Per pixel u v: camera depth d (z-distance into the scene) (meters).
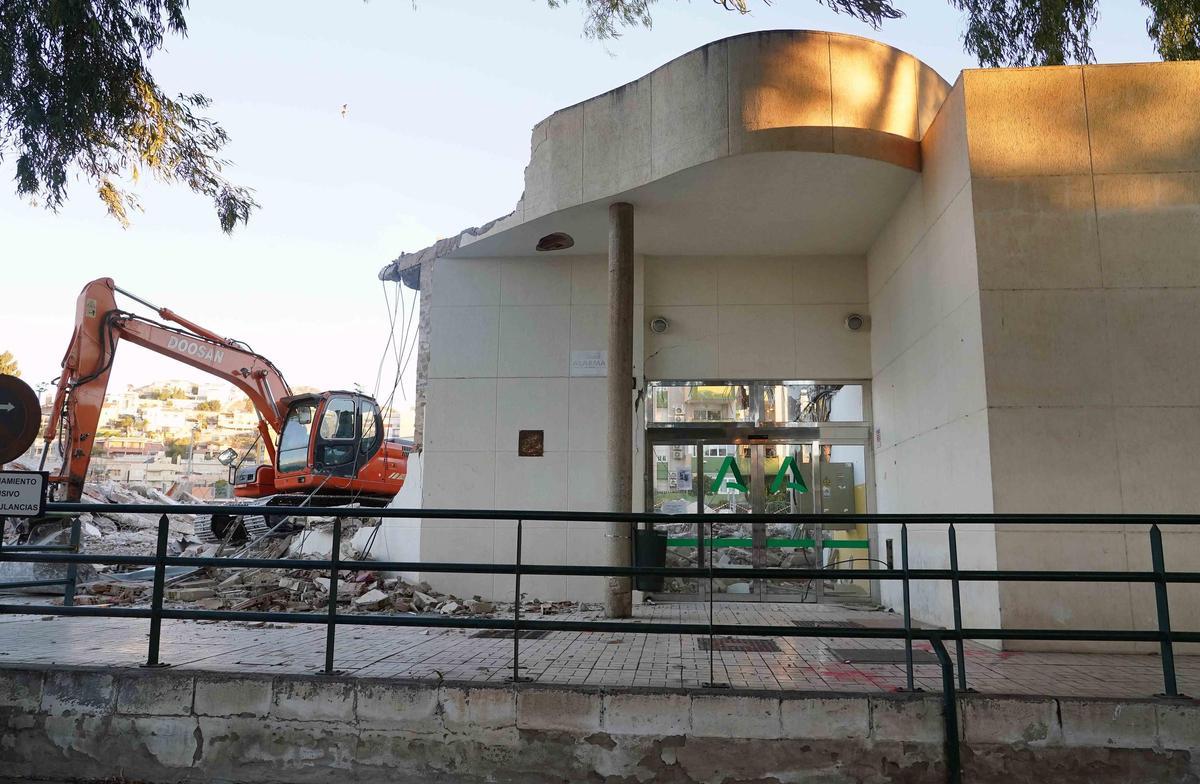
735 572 5.07
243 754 5.09
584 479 11.11
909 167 9.10
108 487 27.03
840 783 4.77
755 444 11.55
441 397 11.45
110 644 6.60
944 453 8.45
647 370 11.56
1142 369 7.34
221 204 9.77
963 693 4.89
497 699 5.00
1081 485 7.19
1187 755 4.66
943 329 8.47
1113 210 7.57
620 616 9.35
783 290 11.63
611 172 9.73
